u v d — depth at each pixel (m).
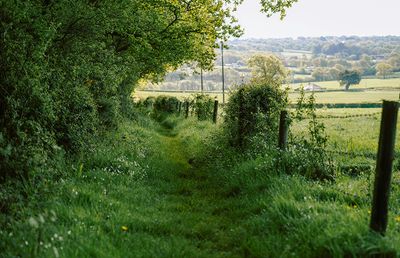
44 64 9.53
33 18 9.33
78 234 6.23
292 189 8.59
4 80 8.02
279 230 7.07
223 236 7.52
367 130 21.48
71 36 11.76
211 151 15.83
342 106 43.84
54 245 5.66
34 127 8.38
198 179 13.27
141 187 10.72
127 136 17.06
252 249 6.61
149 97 55.03
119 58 16.14
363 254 5.48
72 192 7.66
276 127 12.62
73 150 11.39
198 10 20.86
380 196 5.94
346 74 129.25
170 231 7.66
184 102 38.00
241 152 13.47
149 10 17.89
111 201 8.41
